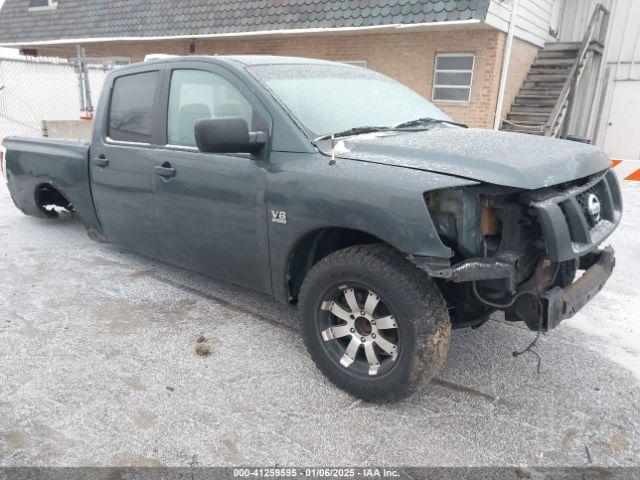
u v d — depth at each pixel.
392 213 2.61
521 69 12.48
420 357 2.67
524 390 3.10
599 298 4.50
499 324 3.94
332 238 3.27
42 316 3.93
